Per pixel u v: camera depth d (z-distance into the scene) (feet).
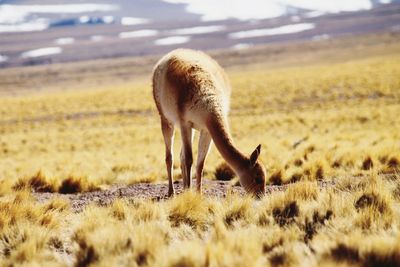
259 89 632.79
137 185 127.13
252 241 58.85
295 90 586.86
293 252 55.52
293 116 396.98
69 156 262.06
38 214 80.07
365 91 525.75
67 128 455.63
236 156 84.28
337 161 132.36
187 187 96.73
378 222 65.31
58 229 77.30
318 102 495.82
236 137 312.29
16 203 85.20
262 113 460.14
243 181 83.82
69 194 122.83
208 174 137.08
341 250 54.60
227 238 59.16
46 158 264.11
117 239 63.77
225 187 114.73
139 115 507.71
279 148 198.39
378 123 316.19
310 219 69.92
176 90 95.81
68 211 88.12
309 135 257.55
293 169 124.67
